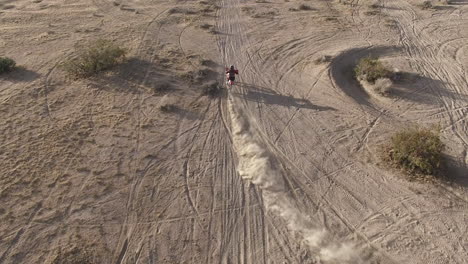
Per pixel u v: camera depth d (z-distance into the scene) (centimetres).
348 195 1272
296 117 1630
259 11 2686
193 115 1641
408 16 2656
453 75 1959
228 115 1650
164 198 1264
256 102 1723
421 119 1627
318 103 1719
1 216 1173
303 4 2753
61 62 1989
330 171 1364
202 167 1390
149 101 1709
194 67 1978
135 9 2697
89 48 2083
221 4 2816
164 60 2028
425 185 1294
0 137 1472
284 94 1780
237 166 1401
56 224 1163
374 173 1348
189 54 2102
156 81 1841
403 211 1209
